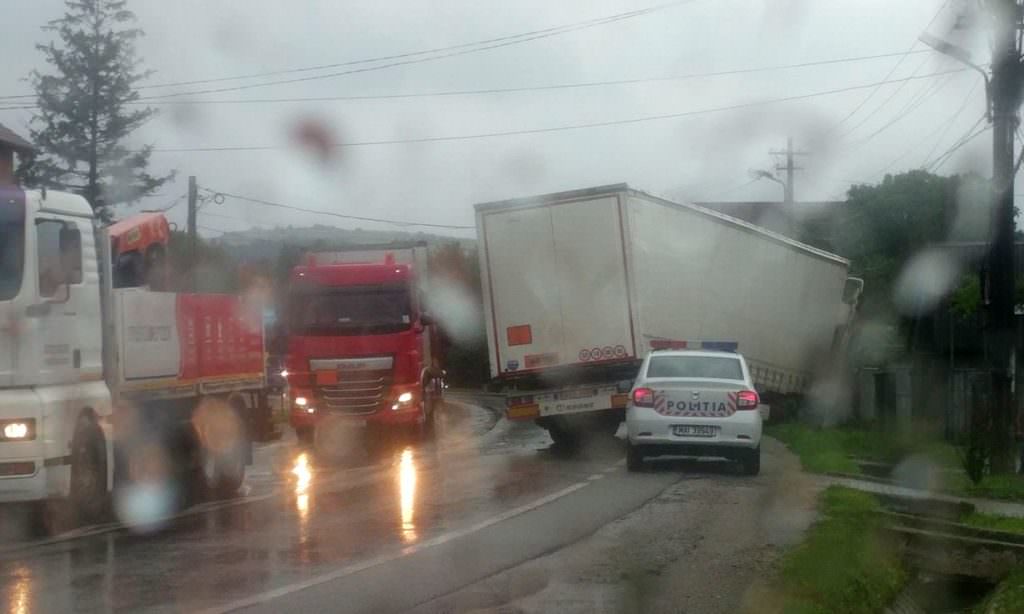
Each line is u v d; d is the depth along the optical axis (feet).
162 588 31.42
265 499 52.80
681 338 80.53
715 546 37.99
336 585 31.89
